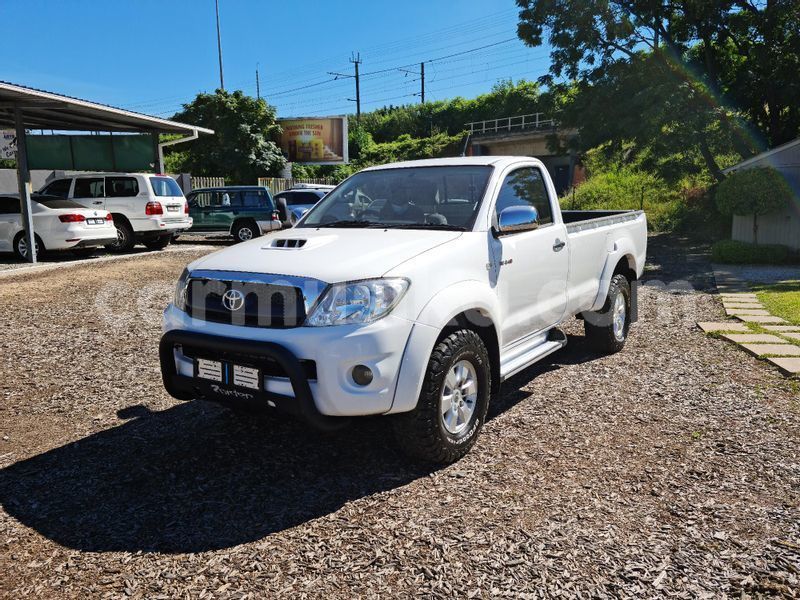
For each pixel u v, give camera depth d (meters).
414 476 3.65
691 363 6.03
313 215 4.82
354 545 2.94
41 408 4.82
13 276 11.46
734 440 4.14
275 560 2.83
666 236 21.52
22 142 12.90
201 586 2.65
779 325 7.66
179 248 17.52
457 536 3.00
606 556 2.83
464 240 3.96
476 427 3.94
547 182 5.20
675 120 18.75
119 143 19.33
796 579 2.66
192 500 3.39
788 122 20.94
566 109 21.31
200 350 3.68
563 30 20.42
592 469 3.72
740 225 16.73
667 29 21.14
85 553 2.90
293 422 4.49
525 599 2.55
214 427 4.43
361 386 3.31
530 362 4.56
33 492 3.48
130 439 4.22
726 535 3.00
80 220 13.76
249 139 40.84
